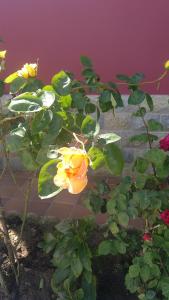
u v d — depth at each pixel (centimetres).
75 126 56
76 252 73
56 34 122
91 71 69
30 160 57
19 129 55
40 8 120
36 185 127
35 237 95
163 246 68
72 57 123
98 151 49
